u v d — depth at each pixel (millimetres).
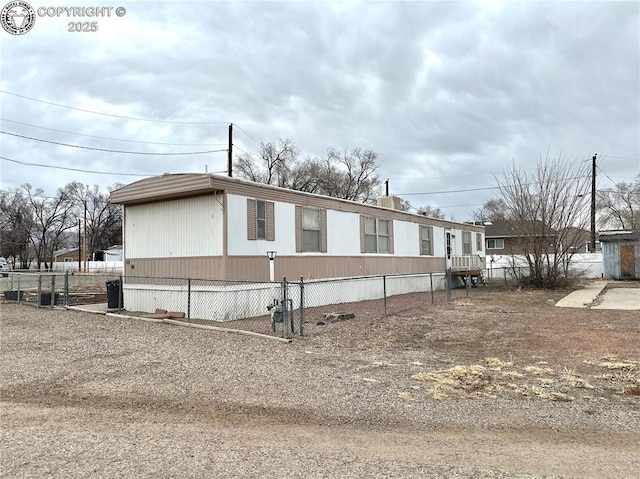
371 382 5832
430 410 4801
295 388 5598
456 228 23000
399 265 17828
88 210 68938
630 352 7188
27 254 65062
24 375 6191
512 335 8789
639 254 23234
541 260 18609
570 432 4172
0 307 13328
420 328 9656
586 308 12383
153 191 11312
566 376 5984
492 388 5555
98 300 15344
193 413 4734
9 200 64812
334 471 3352
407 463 3498
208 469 3383
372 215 16328
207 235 10977
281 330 9219
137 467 3416
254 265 11383
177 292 11508
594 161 28188
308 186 44188
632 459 3564
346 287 14672
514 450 3760
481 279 23281
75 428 4285
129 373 6273
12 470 3355
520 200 18938
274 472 3334
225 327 9539
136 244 12445
